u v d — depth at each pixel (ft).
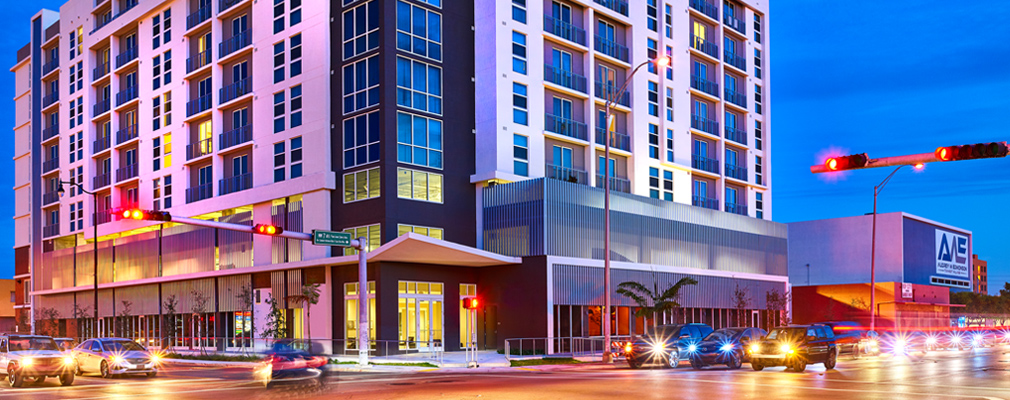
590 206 150.10
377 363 113.29
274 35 160.66
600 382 75.61
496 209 148.25
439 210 145.38
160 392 71.92
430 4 149.28
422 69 146.72
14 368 81.61
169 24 185.98
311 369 69.82
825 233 249.75
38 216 229.86
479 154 151.12
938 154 62.59
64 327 213.05
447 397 62.23
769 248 195.21
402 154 141.49
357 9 147.33
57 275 216.95
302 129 152.97
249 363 120.98
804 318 244.83
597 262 147.43
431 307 139.74
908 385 71.26
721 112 193.88
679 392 64.64
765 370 95.25
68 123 218.38
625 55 174.60
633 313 154.20
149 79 190.70
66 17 221.87
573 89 163.63
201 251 172.76
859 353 130.62
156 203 186.70
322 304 144.77
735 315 179.73
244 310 159.53
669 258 165.58
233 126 169.58
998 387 69.15
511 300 142.31
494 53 151.02
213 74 171.83
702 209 176.55
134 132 196.13
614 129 170.50
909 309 236.22
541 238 140.36
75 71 216.74
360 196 142.61
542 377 84.38
